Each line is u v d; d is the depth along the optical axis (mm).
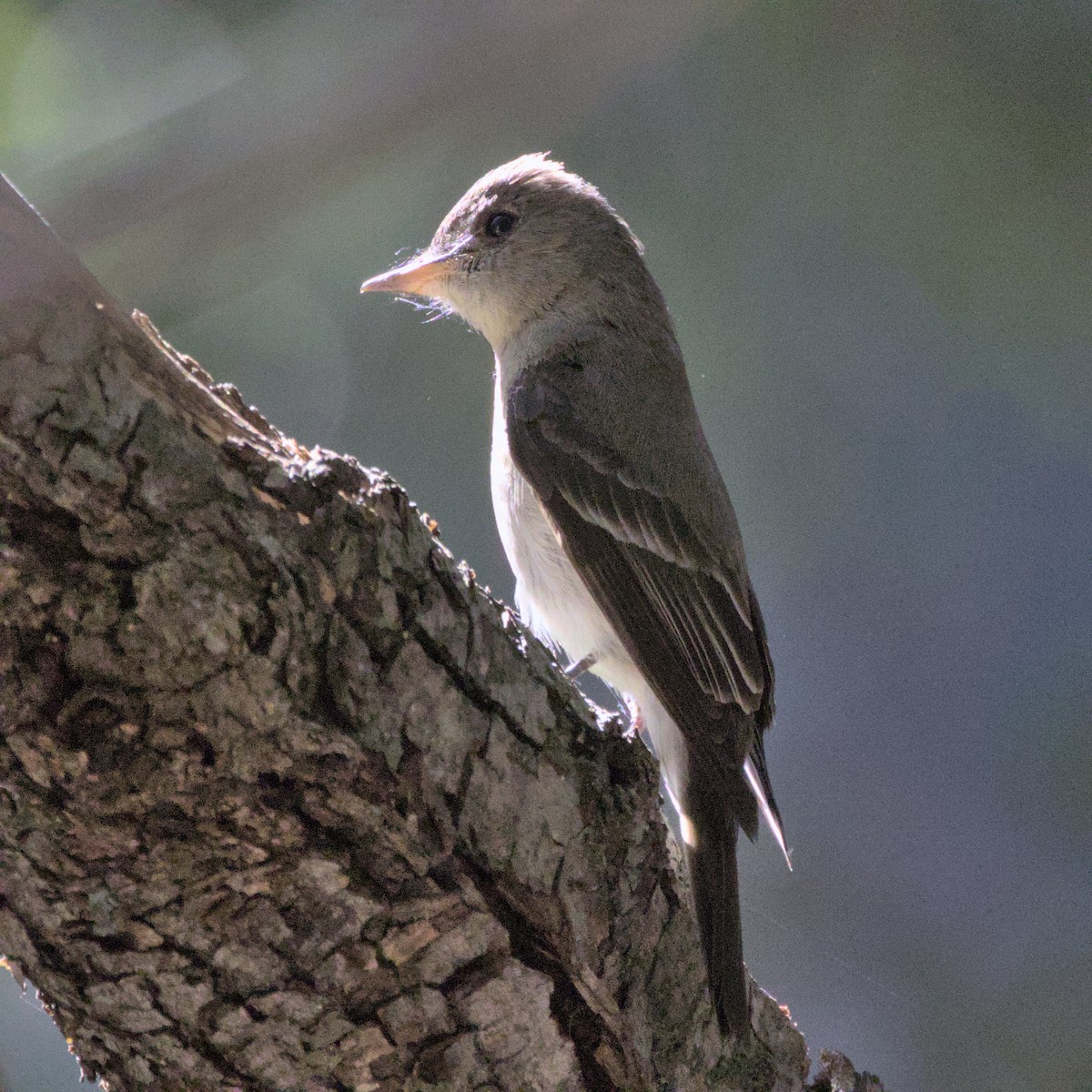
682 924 5609
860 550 12070
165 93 9219
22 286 4031
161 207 9328
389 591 4664
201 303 9953
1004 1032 11016
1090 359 11141
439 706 4789
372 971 4711
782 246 11266
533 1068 5035
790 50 10805
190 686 4262
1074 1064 10828
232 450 4375
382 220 10227
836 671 12148
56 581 4121
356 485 4648
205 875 4453
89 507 4129
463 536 10953
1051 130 10539
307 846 4539
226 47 9344
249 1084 4738
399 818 4645
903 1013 10969
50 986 4621
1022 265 10875
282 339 10289
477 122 10227
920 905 11555
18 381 4020
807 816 11930
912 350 11477
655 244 11188
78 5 9156
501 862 4941
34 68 9047
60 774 4219
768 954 11281
